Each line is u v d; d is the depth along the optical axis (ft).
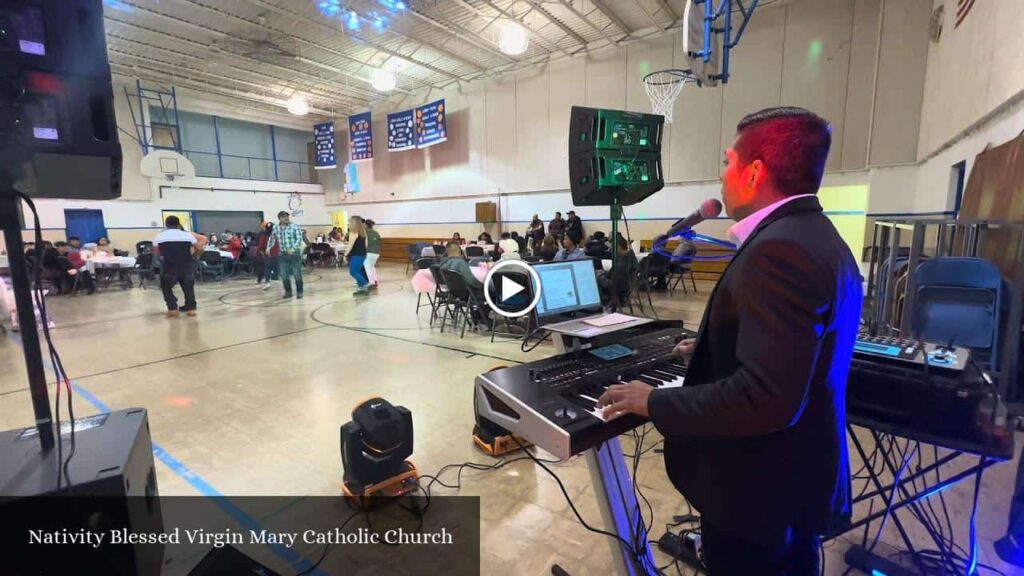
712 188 25.93
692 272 23.15
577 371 4.00
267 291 24.89
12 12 2.71
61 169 3.05
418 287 16.58
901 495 5.68
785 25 23.08
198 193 38.81
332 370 11.28
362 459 5.90
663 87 26.58
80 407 9.17
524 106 32.45
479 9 23.53
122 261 26.09
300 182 46.57
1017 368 8.15
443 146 37.52
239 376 10.88
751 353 2.23
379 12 23.73
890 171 20.80
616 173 5.95
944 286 8.62
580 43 27.81
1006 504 5.79
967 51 14.14
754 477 2.65
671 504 5.96
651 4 23.57
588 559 5.02
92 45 2.99
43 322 3.45
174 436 7.91
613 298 5.71
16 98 2.72
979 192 11.73
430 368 11.39
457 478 6.60
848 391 4.10
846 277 2.31
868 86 21.50
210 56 28.99
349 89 36.63
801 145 2.51
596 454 3.87
